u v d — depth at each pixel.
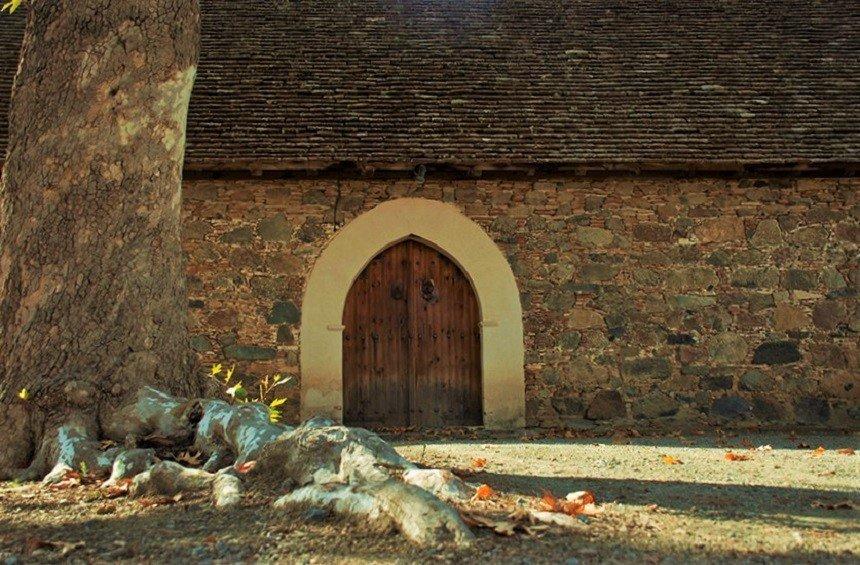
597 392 8.12
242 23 9.62
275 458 3.98
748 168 8.00
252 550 2.96
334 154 7.71
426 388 8.33
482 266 8.20
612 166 7.89
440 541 3.02
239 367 7.98
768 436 7.55
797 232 8.29
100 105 4.77
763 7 10.20
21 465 4.48
